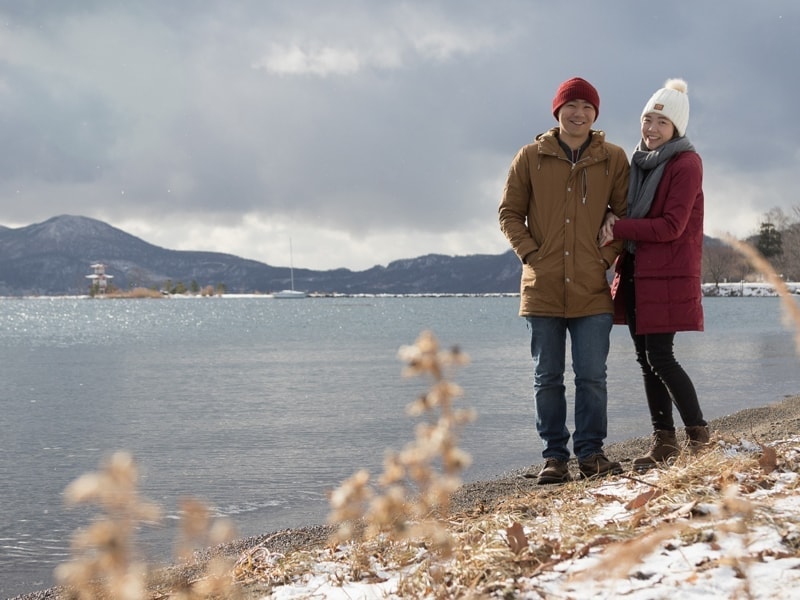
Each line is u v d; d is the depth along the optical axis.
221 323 67.69
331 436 9.42
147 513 0.98
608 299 5.33
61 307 158.12
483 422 9.86
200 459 8.08
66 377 18.89
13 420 11.48
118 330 54.12
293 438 9.33
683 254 5.06
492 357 22.59
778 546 2.31
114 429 10.46
